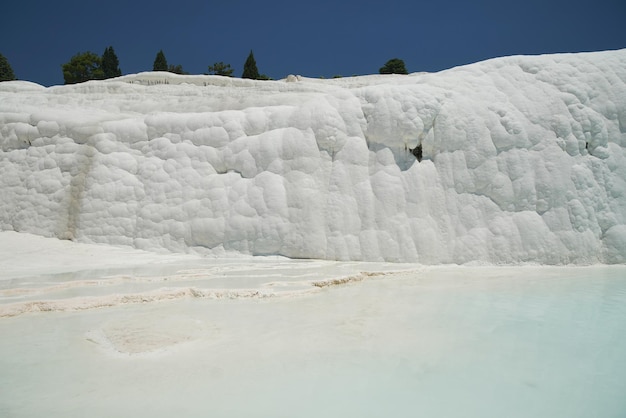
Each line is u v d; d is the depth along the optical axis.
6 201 12.03
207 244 10.96
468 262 10.24
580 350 4.27
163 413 3.04
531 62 11.85
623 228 10.48
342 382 3.55
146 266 8.98
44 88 18.94
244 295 6.48
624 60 11.73
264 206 10.91
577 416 3.01
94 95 16.64
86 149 12.23
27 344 4.45
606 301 6.36
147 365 3.89
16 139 12.69
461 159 10.98
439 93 11.40
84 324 5.12
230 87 18.64
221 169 11.76
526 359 4.04
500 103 11.27
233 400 3.24
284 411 3.07
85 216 11.56
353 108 11.55
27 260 9.38
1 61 38.41
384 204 10.80
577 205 10.43
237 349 4.29
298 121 11.62
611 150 11.07
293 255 10.61
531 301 6.35
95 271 8.25
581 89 11.29
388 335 4.71
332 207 10.86
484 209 10.66
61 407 3.13
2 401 3.22
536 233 10.26
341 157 11.30
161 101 16.41
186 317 5.39
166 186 11.59
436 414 3.04
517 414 3.03
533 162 10.75
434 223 10.67
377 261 10.37
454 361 3.99
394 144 11.26
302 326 5.05
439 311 5.75
